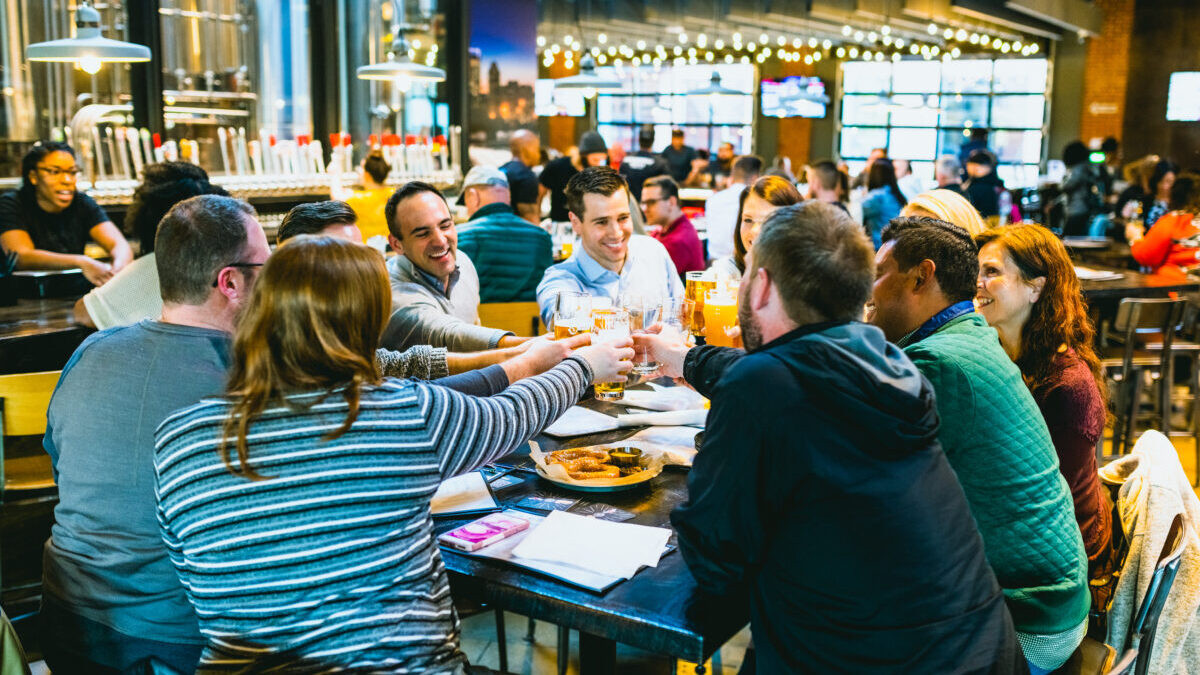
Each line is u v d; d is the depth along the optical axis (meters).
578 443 2.14
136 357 1.63
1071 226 9.64
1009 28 13.66
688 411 2.31
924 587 1.38
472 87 8.09
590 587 1.48
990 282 2.16
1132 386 4.75
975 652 1.40
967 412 1.72
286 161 6.33
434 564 1.44
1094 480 2.10
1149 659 1.85
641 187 8.33
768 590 1.45
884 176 7.65
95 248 4.70
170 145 5.66
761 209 3.23
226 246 1.65
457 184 7.68
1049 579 1.78
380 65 5.70
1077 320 2.17
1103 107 14.81
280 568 1.31
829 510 1.37
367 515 1.34
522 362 1.98
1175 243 5.56
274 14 6.97
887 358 1.44
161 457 1.37
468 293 3.02
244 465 1.31
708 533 1.42
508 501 1.83
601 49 15.34
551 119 18.39
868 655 1.38
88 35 4.25
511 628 3.11
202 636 1.65
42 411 2.38
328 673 1.31
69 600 1.66
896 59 16.48
